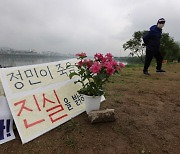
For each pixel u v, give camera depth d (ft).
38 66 10.30
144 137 7.84
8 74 9.02
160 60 22.98
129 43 123.44
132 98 12.70
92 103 9.13
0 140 7.43
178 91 14.99
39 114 8.61
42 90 9.53
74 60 12.00
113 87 15.55
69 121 9.09
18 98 8.57
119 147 7.16
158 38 20.97
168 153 6.89
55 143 7.37
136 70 31.81
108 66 8.59
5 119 7.99
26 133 7.69
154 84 17.48
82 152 6.86
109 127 8.53
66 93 10.23
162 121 9.34
